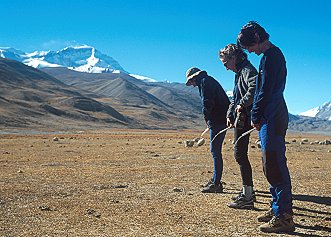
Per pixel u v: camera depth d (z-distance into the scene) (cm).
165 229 538
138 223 565
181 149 1934
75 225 554
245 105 654
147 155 1563
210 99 779
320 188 842
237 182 917
